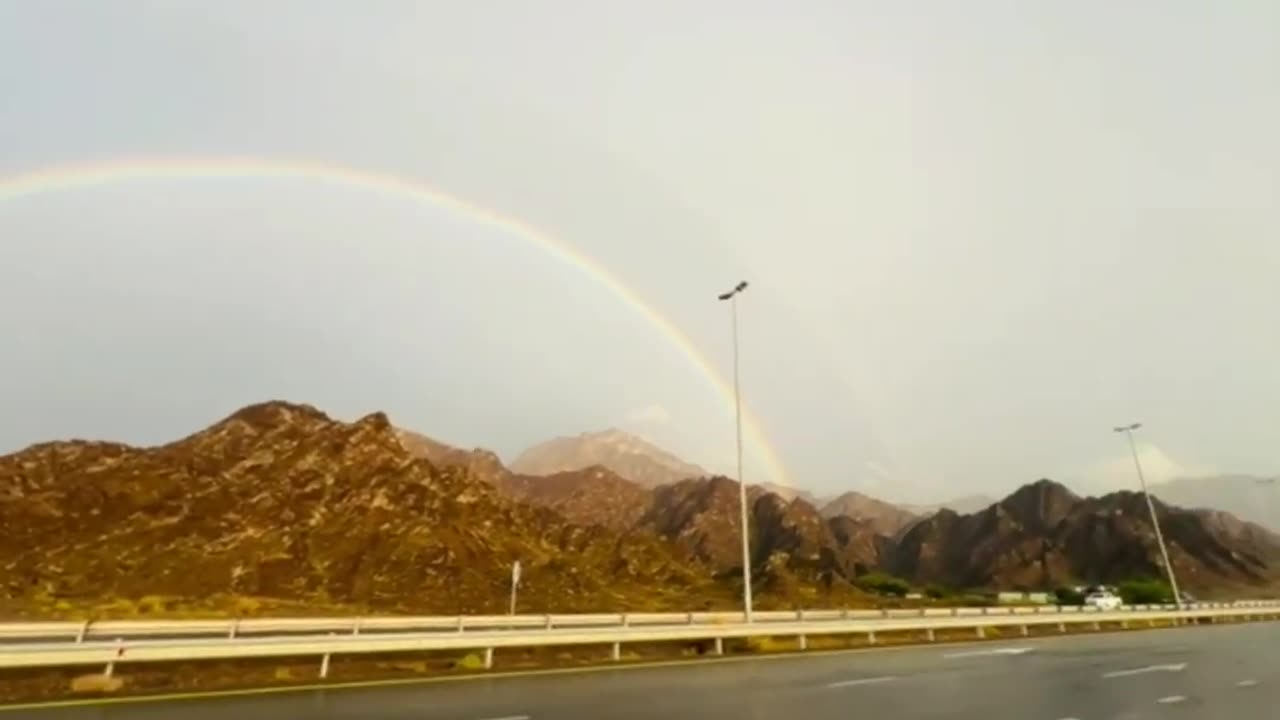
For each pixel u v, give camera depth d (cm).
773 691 1512
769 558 11500
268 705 1306
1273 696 1478
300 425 9419
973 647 2928
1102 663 2166
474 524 8281
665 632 2522
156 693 1435
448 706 1297
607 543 10100
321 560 6638
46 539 6781
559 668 1959
